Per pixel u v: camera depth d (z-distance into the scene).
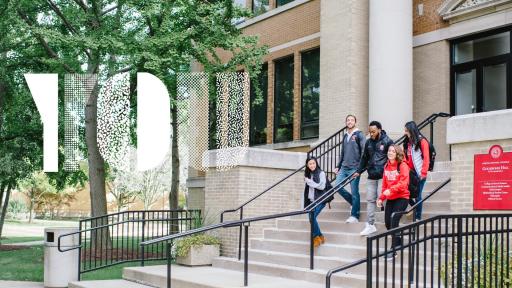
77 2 16.75
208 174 13.92
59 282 11.45
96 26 16.33
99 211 17.91
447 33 14.74
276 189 13.49
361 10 15.81
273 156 13.41
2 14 15.52
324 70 16.20
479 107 14.17
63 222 53.91
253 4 20.92
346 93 15.46
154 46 15.07
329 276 6.81
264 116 20.06
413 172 9.48
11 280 12.46
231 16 16.89
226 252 12.89
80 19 16.70
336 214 11.77
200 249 12.30
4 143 21.30
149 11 14.76
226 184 13.36
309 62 18.45
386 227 9.36
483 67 14.18
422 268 8.79
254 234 12.94
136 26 17.75
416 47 15.50
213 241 12.57
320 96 16.27
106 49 15.26
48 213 61.62
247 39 16.69
